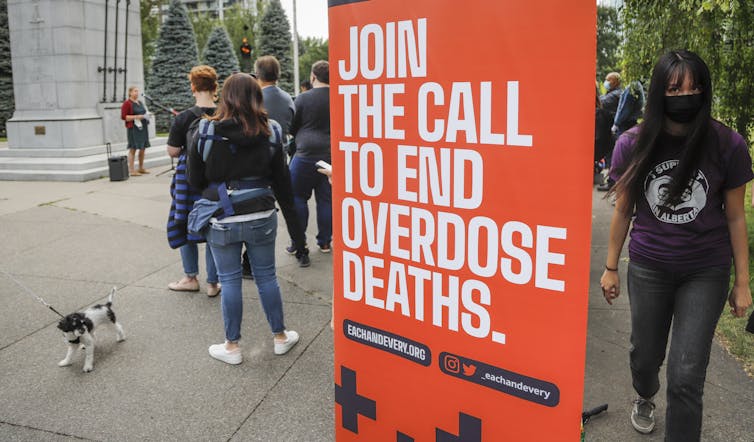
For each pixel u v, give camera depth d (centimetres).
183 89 2909
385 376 195
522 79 149
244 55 1953
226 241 364
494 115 155
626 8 579
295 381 364
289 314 468
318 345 414
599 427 308
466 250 168
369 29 176
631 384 350
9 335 433
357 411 206
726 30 538
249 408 335
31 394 351
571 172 146
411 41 167
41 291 522
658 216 240
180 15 2889
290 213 417
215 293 505
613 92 970
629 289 261
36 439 307
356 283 198
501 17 150
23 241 691
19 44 1340
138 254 636
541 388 161
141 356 399
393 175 180
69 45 1315
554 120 146
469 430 177
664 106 226
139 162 1266
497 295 164
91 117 1369
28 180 1191
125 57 1479
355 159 189
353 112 186
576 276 149
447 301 175
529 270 157
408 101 172
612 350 395
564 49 142
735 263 236
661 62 223
